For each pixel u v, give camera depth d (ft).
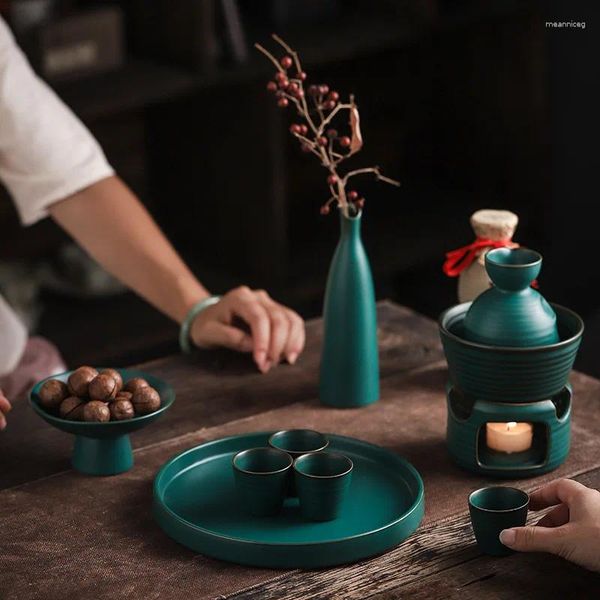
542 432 5.58
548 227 12.44
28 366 8.76
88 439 5.57
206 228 11.79
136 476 5.57
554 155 12.36
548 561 4.83
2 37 7.96
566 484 4.85
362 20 11.71
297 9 11.57
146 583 4.72
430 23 11.46
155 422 6.11
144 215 7.72
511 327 5.24
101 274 11.58
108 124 11.73
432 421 6.05
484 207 12.54
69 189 7.66
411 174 13.38
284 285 11.11
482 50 12.35
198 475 5.53
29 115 7.73
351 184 13.01
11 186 7.86
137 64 10.71
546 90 12.00
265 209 10.98
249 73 10.50
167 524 5.03
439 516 5.16
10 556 4.92
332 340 6.15
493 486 5.00
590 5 11.59
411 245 11.75
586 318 11.89
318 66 12.44
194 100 11.39
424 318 7.39
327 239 12.12
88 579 4.75
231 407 6.27
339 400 6.20
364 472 5.51
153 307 11.43
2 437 6.02
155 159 12.08
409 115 13.16
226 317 6.90
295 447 5.33
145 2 10.74
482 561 4.83
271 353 6.71
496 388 5.30
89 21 10.39
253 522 5.08
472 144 12.79
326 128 12.60
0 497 5.41
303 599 4.60
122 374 5.89
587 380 6.46
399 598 4.61
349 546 4.81
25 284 11.29
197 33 10.30
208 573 4.78
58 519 5.21
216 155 11.36
